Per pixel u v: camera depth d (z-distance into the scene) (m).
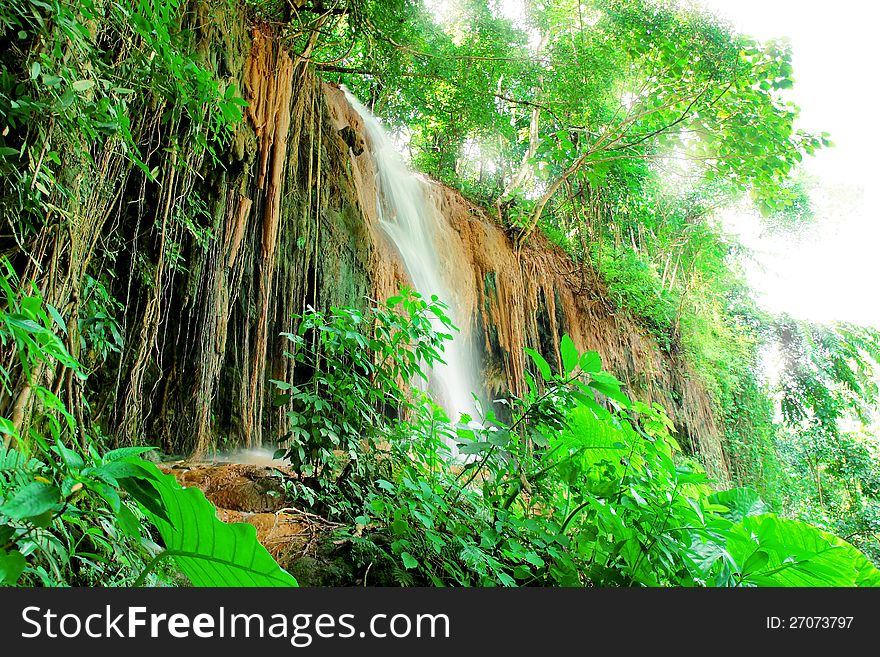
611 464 2.44
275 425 5.63
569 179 14.53
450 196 11.43
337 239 6.89
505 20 11.23
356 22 7.77
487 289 10.66
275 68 6.08
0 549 1.09
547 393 2.60
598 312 13.48
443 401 8.28
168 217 4.42
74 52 2.26
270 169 5.83
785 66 8.98
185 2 4.17
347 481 2.88
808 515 14.09
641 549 2.14
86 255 2.55
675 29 9.55
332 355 3.12
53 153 2.17
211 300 5.04
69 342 2.29
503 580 2.00
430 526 2.18
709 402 15.47
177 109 2.96
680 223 17.36
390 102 11.59
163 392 4.66
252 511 2.79
